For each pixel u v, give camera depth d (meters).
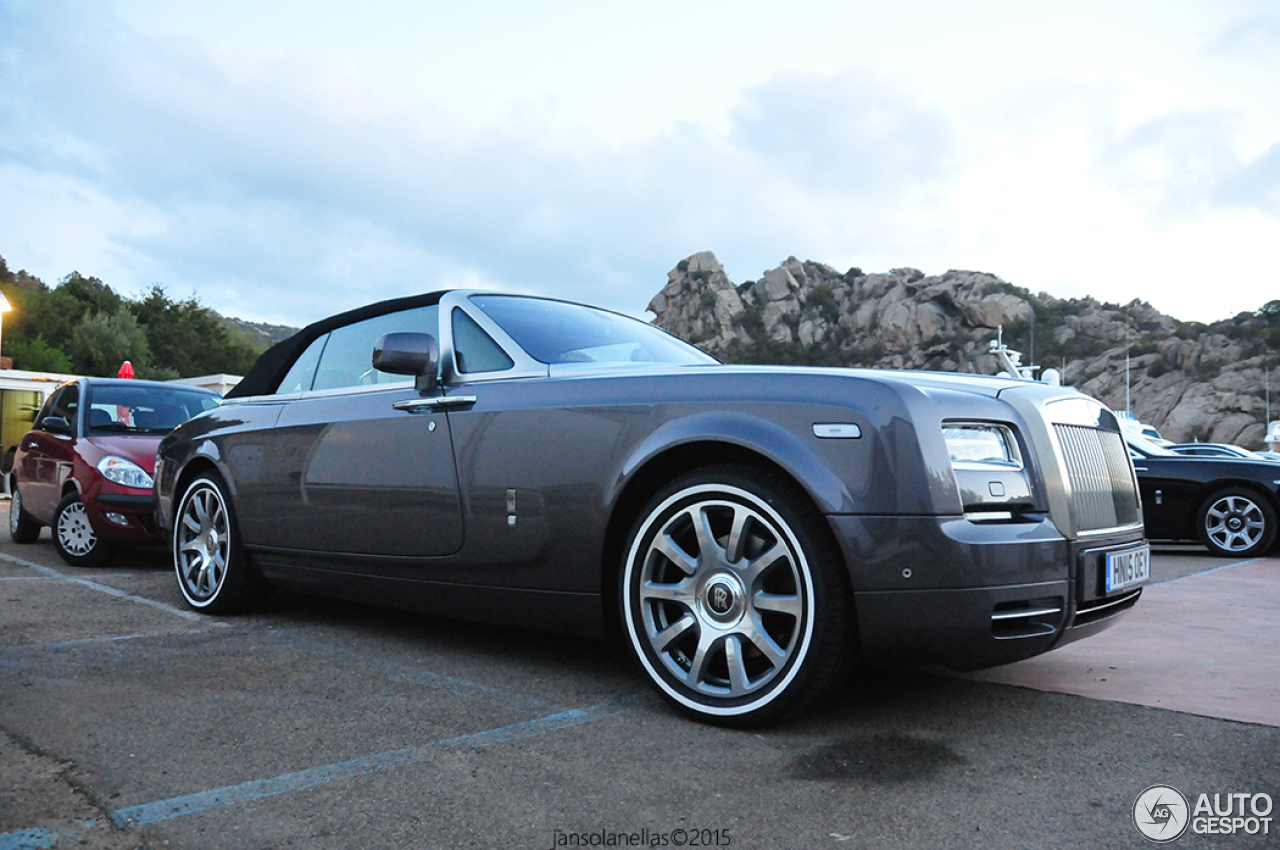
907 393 2.32
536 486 2.84
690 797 1.92
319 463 3.57
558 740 2.30
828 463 2.31
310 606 4.27
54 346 68.69
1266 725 2.42
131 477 5.73
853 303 162.12
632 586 2.63
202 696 2.70
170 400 6.85
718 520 2.61
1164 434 105.56
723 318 164.75
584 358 3.19
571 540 2.76
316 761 2.14
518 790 1.96
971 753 2.20
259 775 2.05
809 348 156.38
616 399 2.73
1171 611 4.43
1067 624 2.42
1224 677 2.98
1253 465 7.57
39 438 6.79
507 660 3.19
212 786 1.98
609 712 2.56
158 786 1.98
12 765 2.10
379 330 3.67
